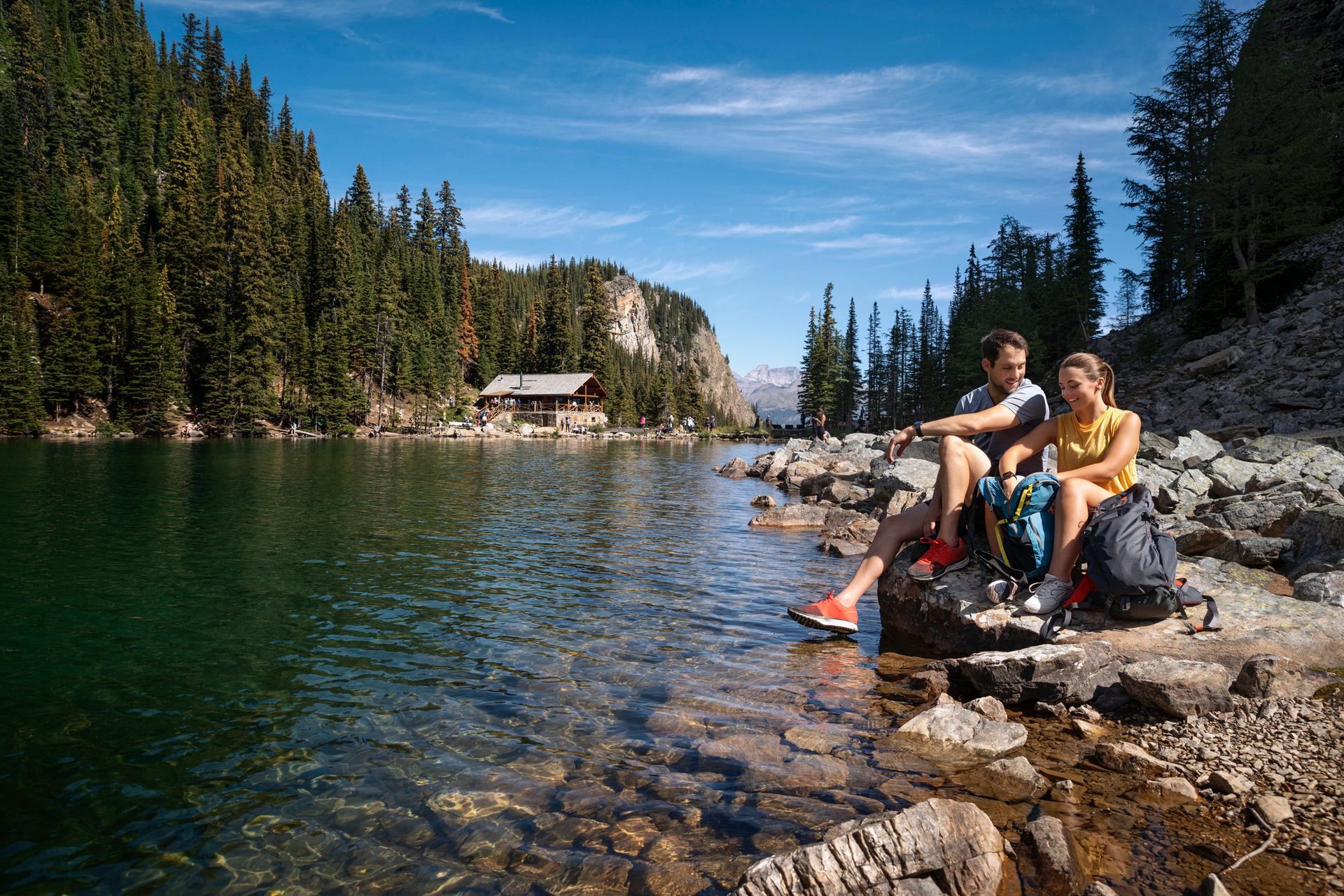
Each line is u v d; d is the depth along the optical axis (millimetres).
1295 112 36750
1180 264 49719
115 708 4738
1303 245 38344
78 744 4191
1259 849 3037
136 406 61062
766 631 6820
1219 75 44781
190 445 43594
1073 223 61406
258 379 67500
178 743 4219
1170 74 46438
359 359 86125
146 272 69625
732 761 4059
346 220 111562
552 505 16688
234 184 87688
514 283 195750
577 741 4324
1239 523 8922
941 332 103188
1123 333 54625
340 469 26359
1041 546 5598
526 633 6594
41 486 18203
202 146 103500
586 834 3309
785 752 4172
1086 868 2932
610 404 121438
